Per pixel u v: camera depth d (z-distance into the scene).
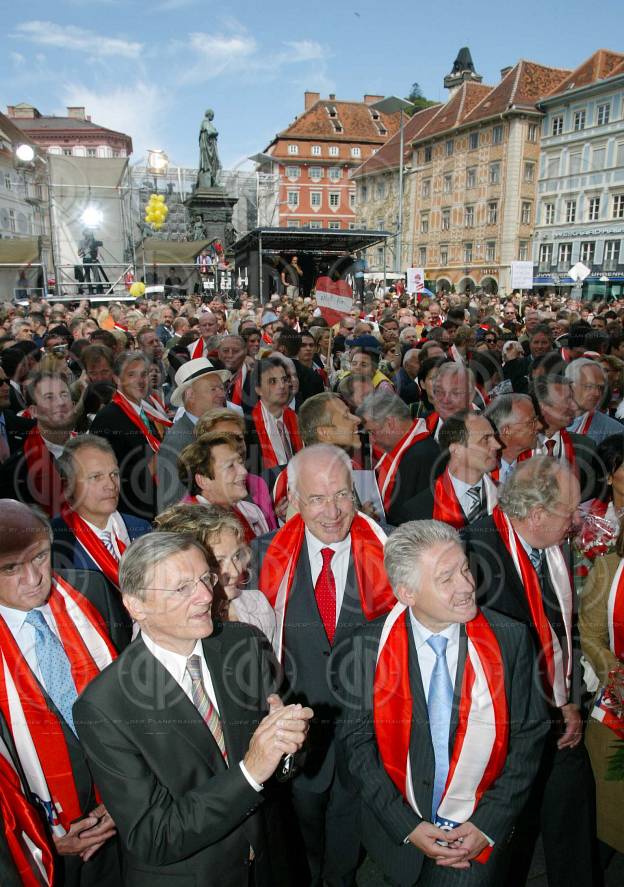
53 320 8.21
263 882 1.61
